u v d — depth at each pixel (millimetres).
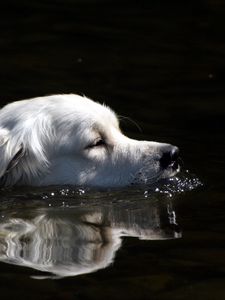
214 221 10031
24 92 15305
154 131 13742
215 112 14953
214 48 18750
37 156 11375
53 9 21000
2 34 19031
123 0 21969
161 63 17750
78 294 7742
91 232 9578
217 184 11562
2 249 8953
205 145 13211
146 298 7680
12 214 10336
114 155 11641
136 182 11570
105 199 11023
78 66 17250
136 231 9648
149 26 20047
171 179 11688
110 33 19469
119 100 15312
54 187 11414
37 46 18391
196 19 20672
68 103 11648
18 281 8047
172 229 9719
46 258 8656
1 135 11156
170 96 15789
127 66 17453
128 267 8445
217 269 8422
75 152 11477
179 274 8297
